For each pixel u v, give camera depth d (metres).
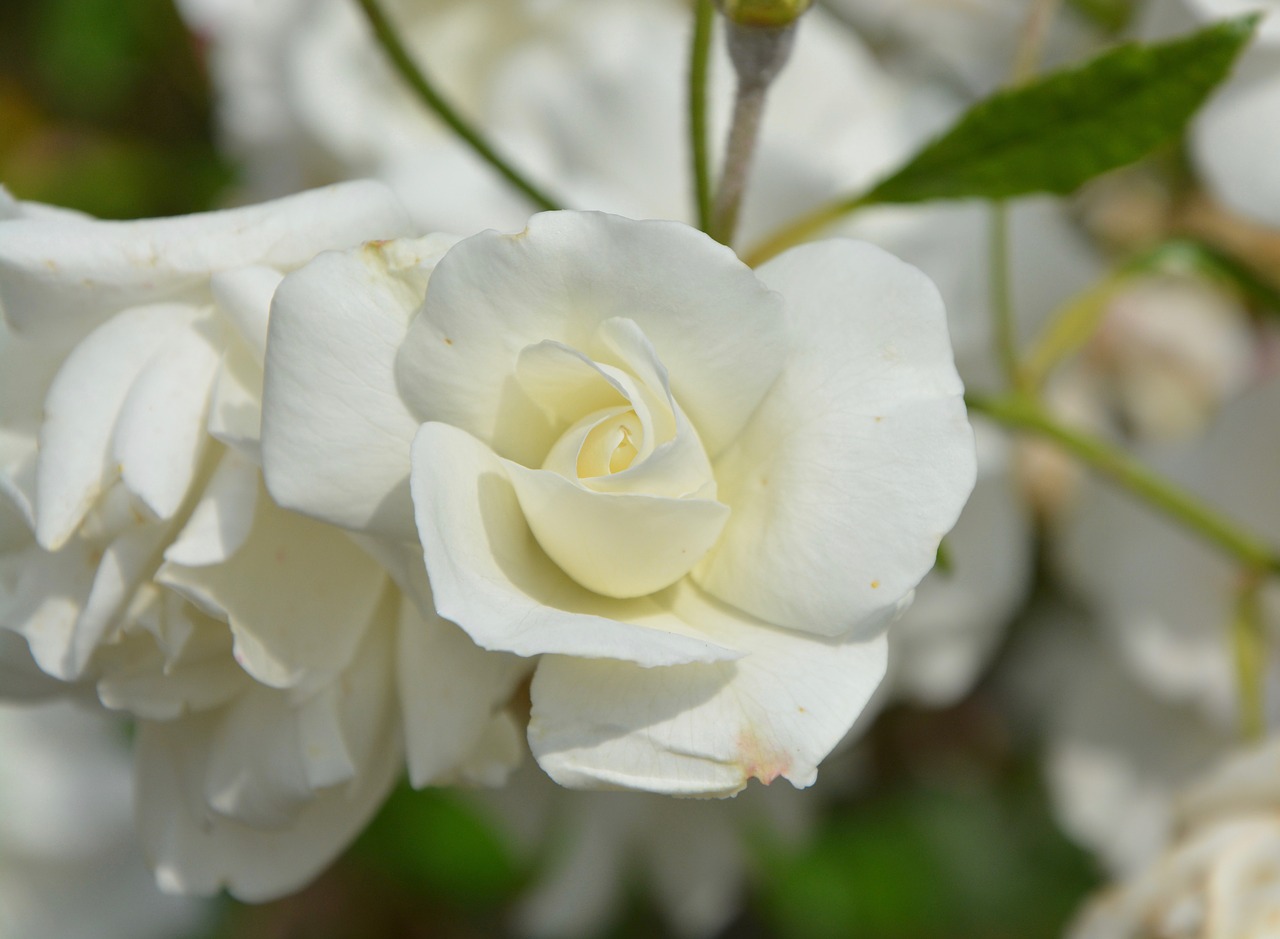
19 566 0.40
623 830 0.56
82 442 0.39
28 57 0.67
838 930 0.59
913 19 0.56
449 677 0.39
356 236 0.39
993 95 0.41
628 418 0.37
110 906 0.58
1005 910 0.59
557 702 0.37
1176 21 0.48
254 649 0.39
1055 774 0.54
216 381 0.39
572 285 0.37
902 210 0.51
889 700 0.54
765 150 0.50
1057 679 0.55
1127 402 0.54
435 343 0.37
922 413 0.37
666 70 0.51
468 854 0.61
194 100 0.65
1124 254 0.54
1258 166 0.48
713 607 0.38
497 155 0.43
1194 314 0.54
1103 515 0.52
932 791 0.59
